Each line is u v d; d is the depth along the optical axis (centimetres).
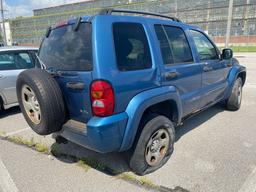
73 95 263
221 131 427
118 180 293
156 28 308
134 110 258
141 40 281
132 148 288
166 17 357
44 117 264
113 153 360
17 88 296
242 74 562
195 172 302
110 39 247
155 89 287
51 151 374
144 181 286
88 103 250
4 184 293
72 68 261
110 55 243
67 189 280
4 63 547
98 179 297
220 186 274
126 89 253
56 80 279
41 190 280
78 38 259
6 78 546
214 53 440
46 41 316
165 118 307
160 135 306
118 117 248
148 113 302
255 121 474
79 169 321
